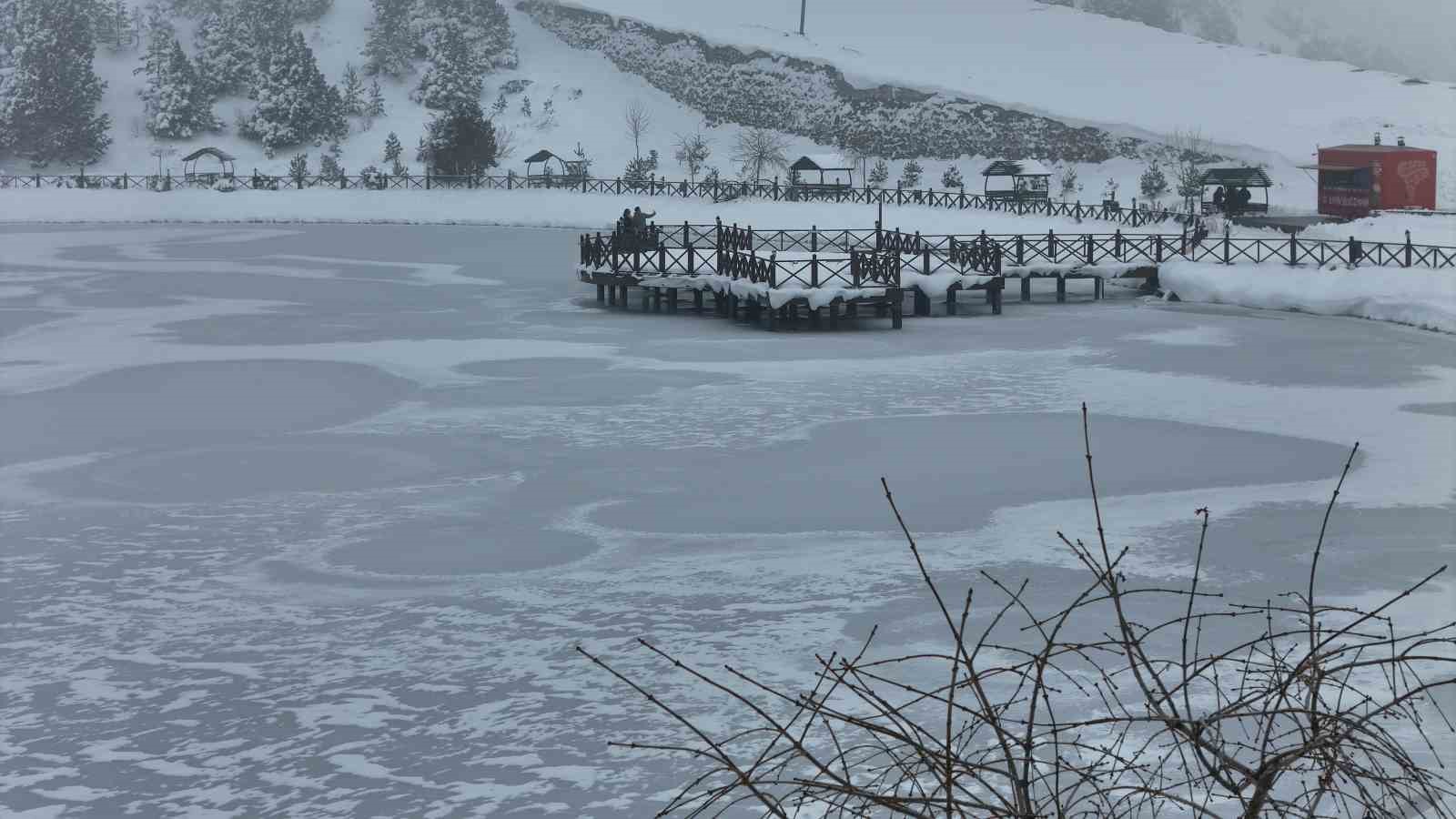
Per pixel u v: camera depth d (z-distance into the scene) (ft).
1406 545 46.50
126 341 101.30
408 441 66.08
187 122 320.09
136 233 227.20
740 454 62.64
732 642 38.81
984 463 60.08
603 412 72.69
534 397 77.41
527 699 34.91
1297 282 117.50
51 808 29.12
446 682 36.11
